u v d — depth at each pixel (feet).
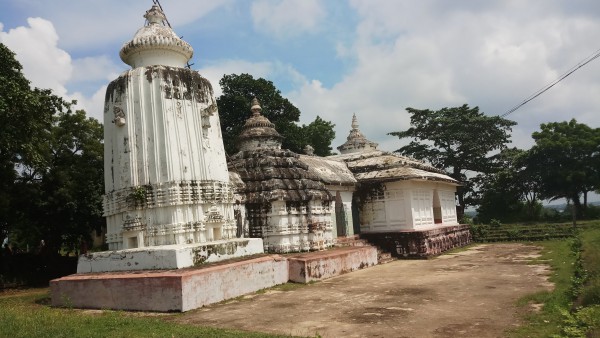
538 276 49.57
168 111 51.70
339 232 81.25
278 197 64.59
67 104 78.54
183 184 50.75
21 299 56.18
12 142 60.39
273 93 123.75
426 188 93.86
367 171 90.17
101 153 84.23
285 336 28.22
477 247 95.50
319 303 41.09
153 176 50.72
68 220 82.28
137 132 52.06
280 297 45.06
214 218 52.47
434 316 33.86
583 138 137.59
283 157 71.61
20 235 82.48
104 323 31.73
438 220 101.14
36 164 67.05
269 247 65.41
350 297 43.47
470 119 149.48
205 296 41.93
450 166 155.53
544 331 27.86
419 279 53.11
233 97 118.73
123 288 42.37
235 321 35.06
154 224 50.11
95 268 48.91
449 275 55.06
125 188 51.39
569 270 49.47
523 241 100.58
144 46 54.29
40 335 27.76
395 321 32.83
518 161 143.43
